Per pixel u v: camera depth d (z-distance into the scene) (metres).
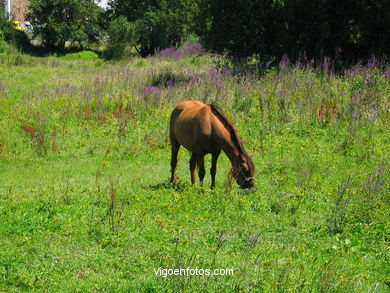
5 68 40.03
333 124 19.16
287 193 11.88
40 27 61.53
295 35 29.69
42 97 24.16
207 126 12.04
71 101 23.27
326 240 9.19
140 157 17.44
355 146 17.11
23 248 8.55
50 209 10.60
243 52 30.72
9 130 19.50
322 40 29.05
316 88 22.17
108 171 15.66
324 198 11.76
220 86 23.06
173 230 9.36
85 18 63.31
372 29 28.80
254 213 10.60
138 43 59.72
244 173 11.71
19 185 13.70
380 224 9.68
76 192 12.55
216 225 9.88
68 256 8.27
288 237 9.30
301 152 16.98
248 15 29.66
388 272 7.86
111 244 8.76
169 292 7.02
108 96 23.88
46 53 59.34
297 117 19.92
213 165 12.56
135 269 7.83
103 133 19.78
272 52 30.50
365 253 8.60
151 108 21.98
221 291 6.85
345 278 7.23
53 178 14.57
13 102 23.77
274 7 29.41
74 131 19.95
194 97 22.64
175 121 13.05
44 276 7.54
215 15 30.14
